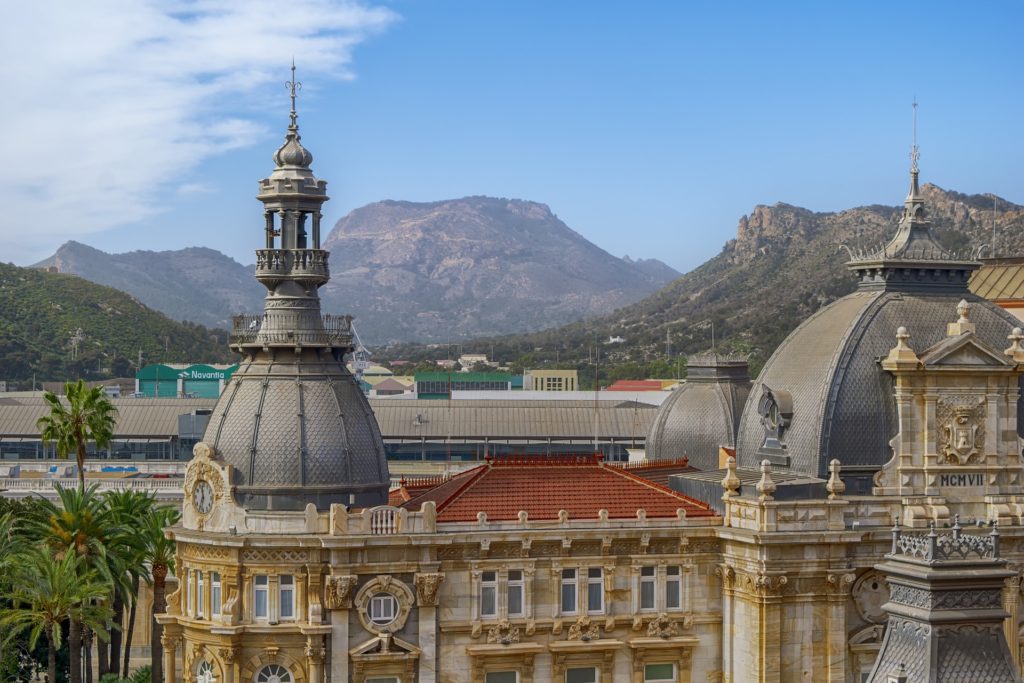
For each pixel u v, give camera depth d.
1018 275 138.38
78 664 107.94
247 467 90.31
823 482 92.19
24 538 112.94
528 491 94.56
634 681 92.75
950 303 98.00
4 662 121.44
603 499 94.88
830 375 94.62
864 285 100.75
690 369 124.56
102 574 107.38
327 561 88.19
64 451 124.06
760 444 100.56
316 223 95.44
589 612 92.44
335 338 93.75
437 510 91.25
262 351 93.62
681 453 120.62
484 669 90.44
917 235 99.38
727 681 93.44
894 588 60.88
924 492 93.00
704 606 94.19
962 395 93.62
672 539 93.50
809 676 90.88
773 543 89.25
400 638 89.31
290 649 88.38
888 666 60.56
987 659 58.78
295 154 95.25
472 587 90.44
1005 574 58.97
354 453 91.75
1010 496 94.00
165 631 92.00
